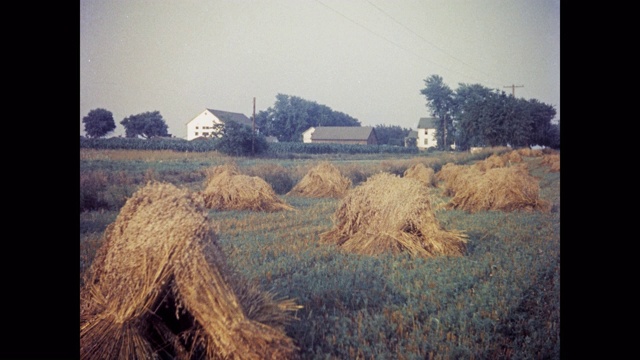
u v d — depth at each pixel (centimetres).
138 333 410
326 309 498
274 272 548
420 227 645
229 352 389
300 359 420
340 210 661
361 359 429
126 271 413
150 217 421
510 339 500
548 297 601
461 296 539
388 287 548
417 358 429
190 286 397
